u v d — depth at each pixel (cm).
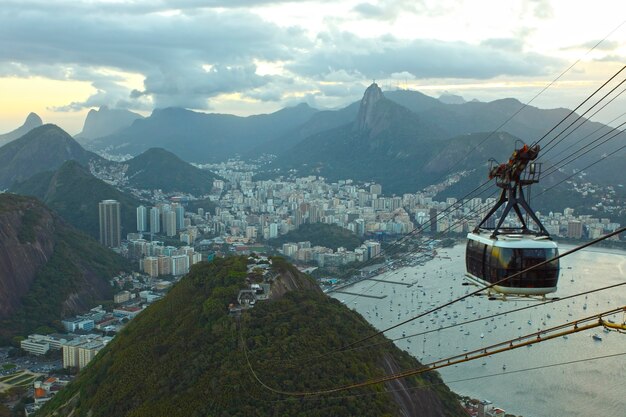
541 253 3362
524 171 3597
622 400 11494
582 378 12544
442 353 14250
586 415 10919
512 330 15862
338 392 7719
